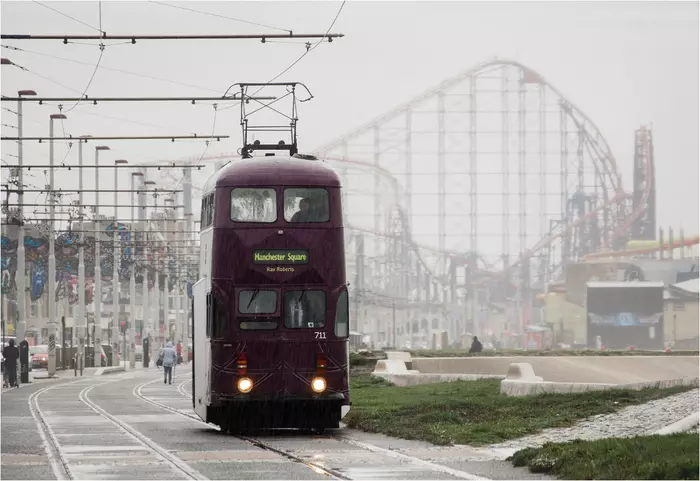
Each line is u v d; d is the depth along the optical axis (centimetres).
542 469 4153
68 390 12369
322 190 6066
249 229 5997
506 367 13162
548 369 12962
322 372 6000
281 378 5981
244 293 5981
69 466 4434
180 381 15412
